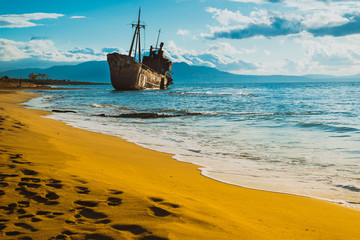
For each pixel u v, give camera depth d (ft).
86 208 11.45
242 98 176.86
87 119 70.03
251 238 10.24
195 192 17.30
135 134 47.01
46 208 11.16
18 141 26.07
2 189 12.66
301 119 67.31
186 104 131.44
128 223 10.31
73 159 22.15
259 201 16.33
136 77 280.92
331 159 29.45
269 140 41.50
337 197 17.95
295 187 20.11
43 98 178.19
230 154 32.14
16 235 8.90
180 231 10.04
